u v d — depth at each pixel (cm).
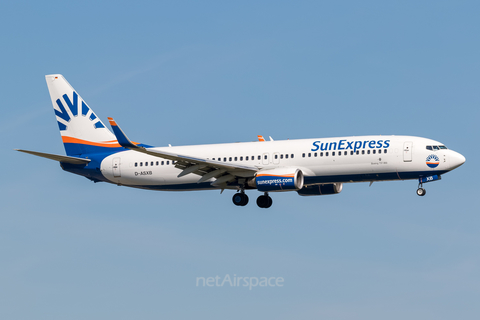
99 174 16550
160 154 13688
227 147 15638
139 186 16562
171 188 16225
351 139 14750
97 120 16850
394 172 14362
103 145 16725
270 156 15050
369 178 14575
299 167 14762
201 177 15588
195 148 15938
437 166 13988
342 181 14800
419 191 14462
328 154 14638
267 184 14488
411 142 14325
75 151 16875
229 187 15562
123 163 16338
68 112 17000
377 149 14375
